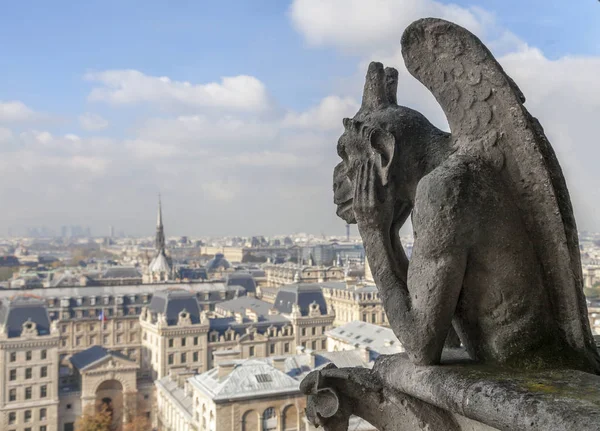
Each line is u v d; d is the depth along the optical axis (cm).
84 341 10662
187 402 6278
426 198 436
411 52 486
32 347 8031
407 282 456
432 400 428
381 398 497
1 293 10706
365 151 510
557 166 450
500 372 418
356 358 5884
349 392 502
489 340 447
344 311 10431
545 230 445
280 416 5144
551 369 422
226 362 5550
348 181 544
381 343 6612
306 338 9825
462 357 474
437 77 477
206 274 18425
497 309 441
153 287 11850
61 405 8250
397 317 454
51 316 10488
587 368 436
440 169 443
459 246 427
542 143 445
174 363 9250
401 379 463
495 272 436
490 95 449
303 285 10406
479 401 384
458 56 459
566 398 350
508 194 445
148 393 9025
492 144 450
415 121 500
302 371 5572
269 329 9662
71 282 12181
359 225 507
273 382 5256
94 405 8219
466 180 431
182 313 9388
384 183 488
